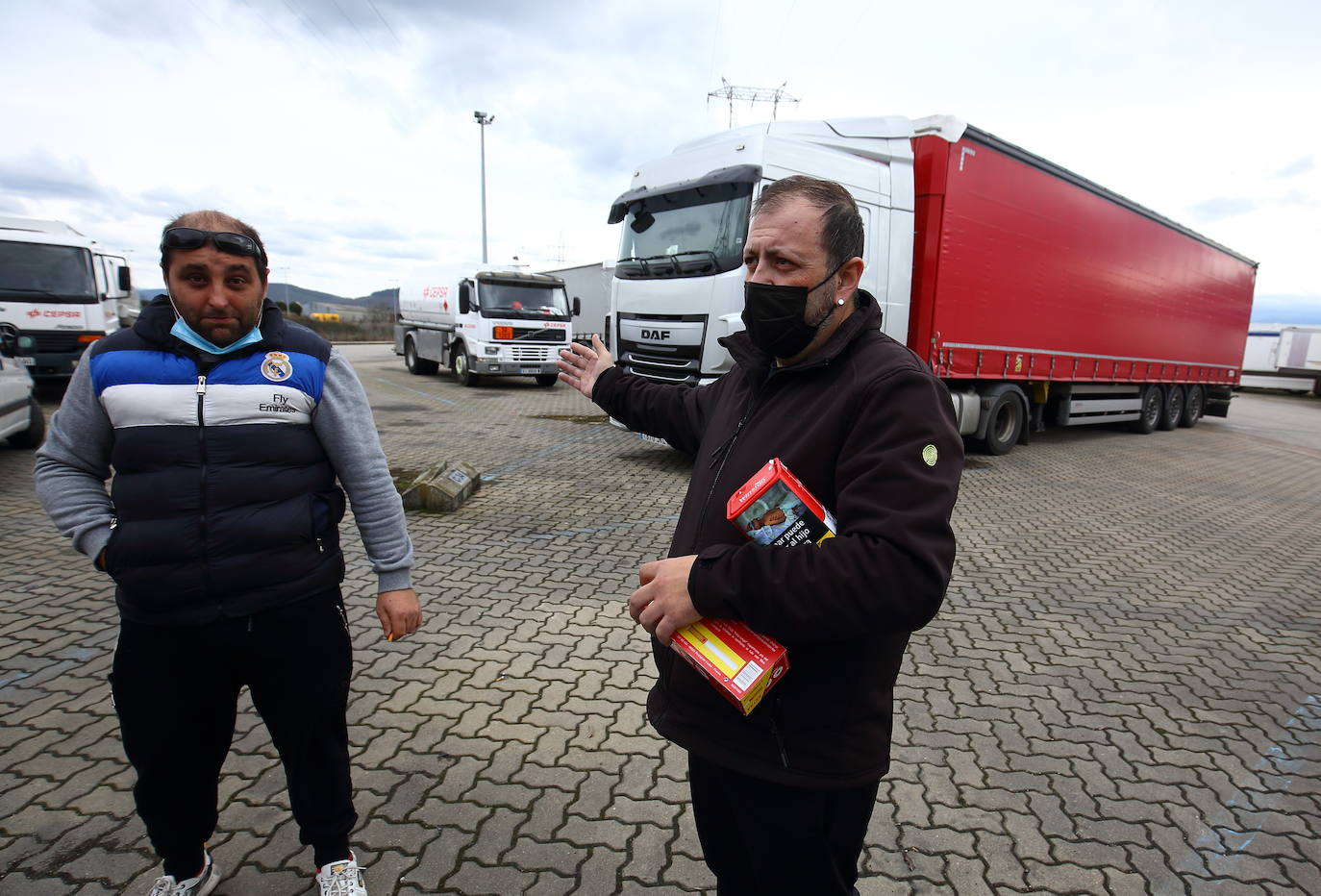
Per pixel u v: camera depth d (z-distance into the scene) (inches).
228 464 59.2
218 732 67.4
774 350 51.8
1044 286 351.3
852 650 46.8
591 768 98.4
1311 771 106.1
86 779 91.3
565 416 460.4
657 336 280.4
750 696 43.6
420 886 77.0
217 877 74.7
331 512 65.6
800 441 48.1
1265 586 194.1
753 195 246.7
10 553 169.6
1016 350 341.1
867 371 46.8
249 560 59.6
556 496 250.4
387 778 94.7
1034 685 129.3
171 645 60.4
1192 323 517.0
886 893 79.0
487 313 581.3
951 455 43.9
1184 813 95.2
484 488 257.3
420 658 128.0
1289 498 327.6
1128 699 126.0
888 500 41.7
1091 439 480.7
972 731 113.2
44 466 60.3
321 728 67.3
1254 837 91.0
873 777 48.1
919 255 292.4
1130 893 80.6
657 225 284.7
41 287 395.9
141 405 57.2
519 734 105.7
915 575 40.0
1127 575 196.9
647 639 138.4
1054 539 228.8
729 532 50.7
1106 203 387.9
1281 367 1121.4
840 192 49.9
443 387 621.6
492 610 150.3
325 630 65.0
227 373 59.2
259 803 88.4
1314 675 139.0
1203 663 141.9
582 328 933.2
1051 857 85.7
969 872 82.7
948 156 284.4
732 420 57.0
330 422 64.7
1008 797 96.9
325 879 68.9
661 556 190.5
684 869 80.8
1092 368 406.9
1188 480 354.3
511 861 81.0
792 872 49.6
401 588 70.9
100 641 127.5
